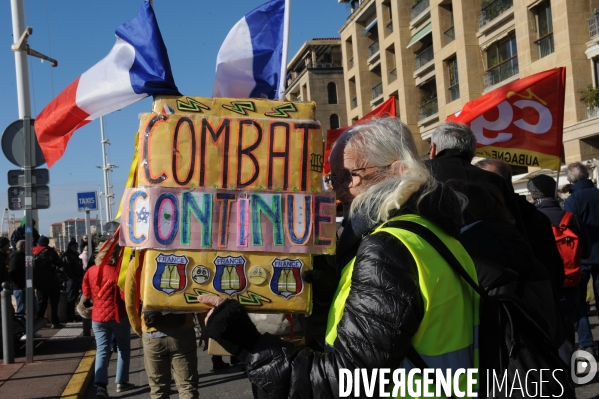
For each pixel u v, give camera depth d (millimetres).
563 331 2518
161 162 1895
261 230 1888
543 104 5539
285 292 1878
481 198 2449
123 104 2414
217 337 1771
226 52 2604
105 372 6902
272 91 2613
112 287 6863
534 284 2391
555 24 24094
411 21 36875
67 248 15070
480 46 30078
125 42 2416
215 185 1899
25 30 13414
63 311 14125
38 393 7219
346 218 1996
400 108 38188
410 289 1620
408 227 1749
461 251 1877
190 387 4867
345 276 1802
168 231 1864
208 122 1922
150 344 4832
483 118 5590
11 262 12734
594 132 22547
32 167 9055
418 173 1875
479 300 1910
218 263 1867
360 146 1949
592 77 23406
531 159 5535
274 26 2633
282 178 1922
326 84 55344
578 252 4957
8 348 9125
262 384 1700
